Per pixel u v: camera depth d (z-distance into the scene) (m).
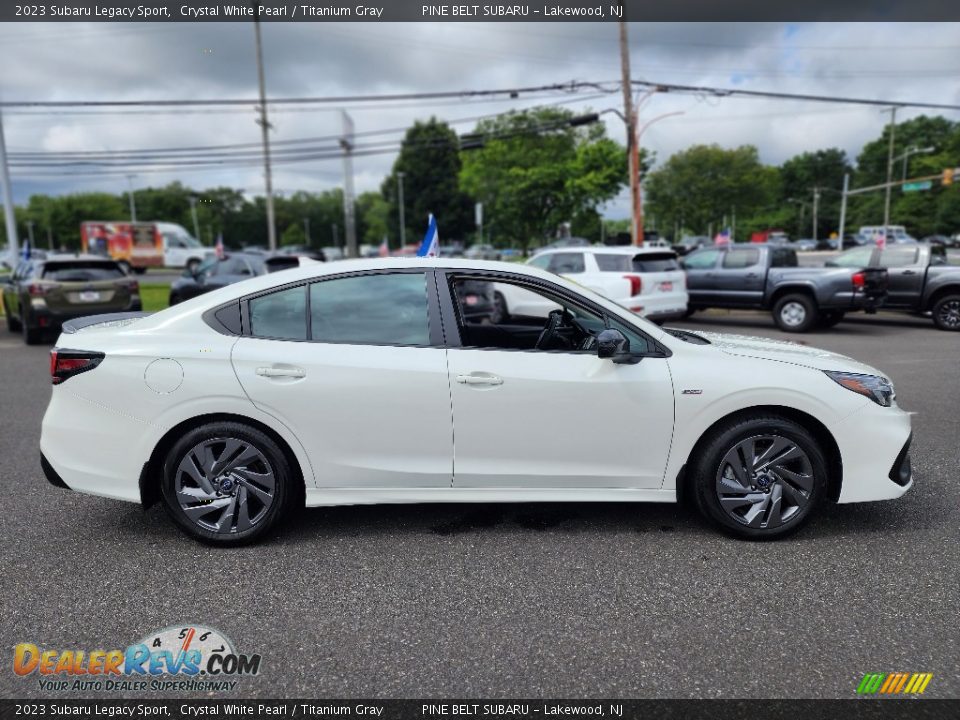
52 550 3.56
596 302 3.64
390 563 3.40
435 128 72.62
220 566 3.38
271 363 3.43
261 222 74.81
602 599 3.04
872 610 2.91
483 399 3.47
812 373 3.53
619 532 3.75
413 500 3.59
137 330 3.53
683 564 3.36
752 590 3.09
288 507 3.59
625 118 19.73
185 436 3.47
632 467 3.58
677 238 78.75
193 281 14.34
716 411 3.50
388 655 2.64
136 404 3.42
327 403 3.45
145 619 2.91
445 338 3.54
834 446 3.55
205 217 73.56
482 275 3.62
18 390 7.87
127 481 3.48
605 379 3.49
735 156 65.81
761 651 2.64
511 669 2.55
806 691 2.41
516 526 3.85
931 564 3.32
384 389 3.45
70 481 3.49
